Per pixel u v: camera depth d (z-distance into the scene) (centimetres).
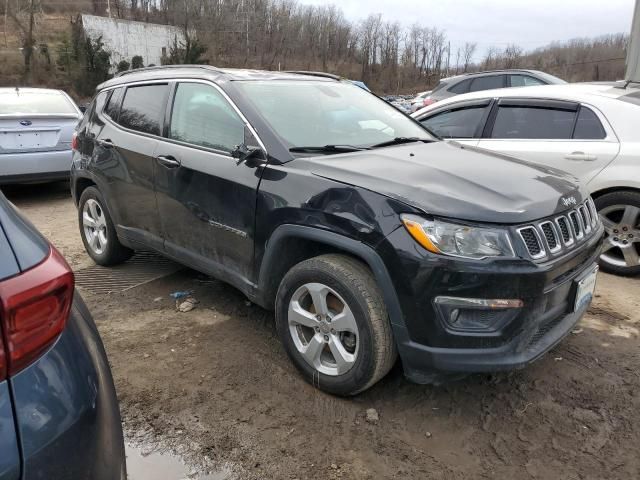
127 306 410
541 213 265
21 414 127
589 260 301
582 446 261
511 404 293
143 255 520
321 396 297
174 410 286
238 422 277
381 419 280
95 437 144
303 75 421
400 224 254
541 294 252
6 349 128
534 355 259
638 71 1040
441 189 268
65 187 870
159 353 342
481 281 243
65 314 145
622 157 462
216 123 354
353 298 269
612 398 298
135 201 416
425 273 247
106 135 445
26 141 718
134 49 5481
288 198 296
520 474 244
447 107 582
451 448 260
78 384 142
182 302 416
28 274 136
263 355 339
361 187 272
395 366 327
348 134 365
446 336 251
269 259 310
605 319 396
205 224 353
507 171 313
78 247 554
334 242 274
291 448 259
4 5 5647
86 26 5134
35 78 4447
